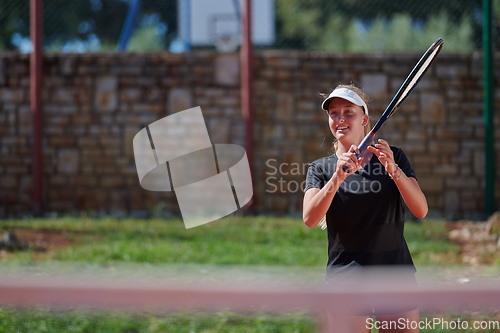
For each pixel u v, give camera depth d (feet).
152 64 95.20
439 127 92.73
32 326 32.30
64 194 95.25
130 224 76.79
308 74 93.56
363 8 172.04
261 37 110.83
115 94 95.20
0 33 115.44
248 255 54.95
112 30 166.09
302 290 10.34
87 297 9.77
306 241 64.23
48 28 132.77
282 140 93.71
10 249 58.03
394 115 92.89
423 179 92.99
